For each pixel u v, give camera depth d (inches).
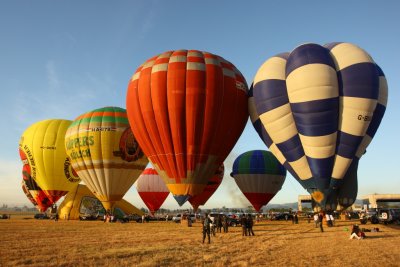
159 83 948.0
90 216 1673.2
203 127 943.7
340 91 839.7
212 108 943.7
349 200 990.4
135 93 984.9
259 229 1032.8
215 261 457.7
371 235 798.5
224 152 992.9
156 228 1100.5
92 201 1717.5
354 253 520.4
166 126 944.9
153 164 1001.5
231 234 866.8
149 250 558.3
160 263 442.3
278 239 730.8
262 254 513.0
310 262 447.5
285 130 884.6
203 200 1412.4
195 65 959.6
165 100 940.6
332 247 590.9
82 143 1322.6
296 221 1376.7
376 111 850.1
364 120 830.5
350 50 866.8
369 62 849.5
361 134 836.6
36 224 1290.6
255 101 936.9
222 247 598.2
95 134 1314.0
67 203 1704.0
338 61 860.0
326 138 838.5
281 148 904.3
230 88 973.2
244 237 783.1
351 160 847.1
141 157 1363.2
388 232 875.4
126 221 1568.7
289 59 888.3
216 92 949.8
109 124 1326.3
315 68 836.6
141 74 990.4
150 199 1825.8
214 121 948.0
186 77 944.9
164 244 645.9
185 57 982.4
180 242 682.2
